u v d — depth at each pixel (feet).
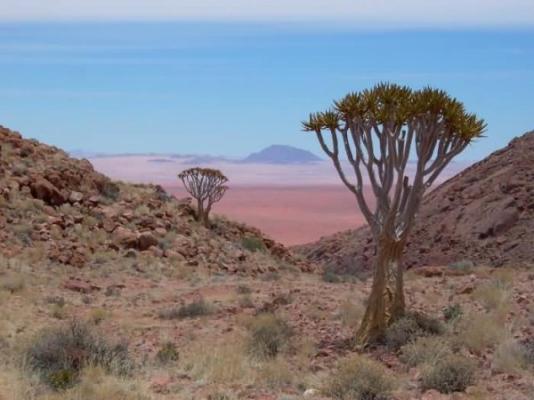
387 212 51.37
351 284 93.91
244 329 56.54
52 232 103.91
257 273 117.80
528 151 169.17
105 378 38.47
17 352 43.65
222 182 137.08
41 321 60.64
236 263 119.24
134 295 81.61
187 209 135.64
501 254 132.16
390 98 49.88
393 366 43.45
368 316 50.70
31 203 109.60
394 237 51.08
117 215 117.08
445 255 142.41
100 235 108.58
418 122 50.52
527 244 131.23
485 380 38.88
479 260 133.90
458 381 37.96
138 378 39.73
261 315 58.18
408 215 51.44
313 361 45.21
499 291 63.98
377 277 51.08
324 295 73.67
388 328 49.34
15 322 58.54
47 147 134.10
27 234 101.19
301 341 50.67
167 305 74.02
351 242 183.52
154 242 110.93
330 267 159.53
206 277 101.60
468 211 153.38
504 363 41.47
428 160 51.26
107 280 91.61
